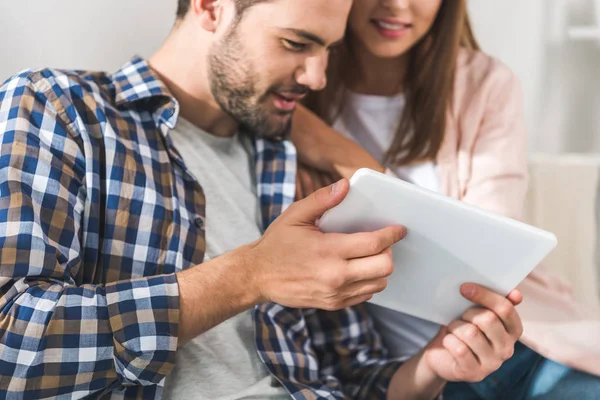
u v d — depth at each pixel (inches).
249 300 37.7
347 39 56.4
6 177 36.3
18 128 38.3
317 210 36.2
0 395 33.5
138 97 43.8
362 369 50.5
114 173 40.8
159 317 36.0
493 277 39.5
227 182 48.1
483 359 42.4
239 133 51.3
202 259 43.6
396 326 54.9
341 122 59.0
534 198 65.2
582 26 83.0
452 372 44.1
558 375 48.3
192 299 36.6
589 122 84.4
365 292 37.4
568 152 85.3
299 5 42.9
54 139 39.4
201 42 45.8
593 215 65.1
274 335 46.5
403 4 51.3
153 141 43.9
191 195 44.9
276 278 37.1
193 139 47.5
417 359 47.0
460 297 41.4
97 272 40.0
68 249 37.6
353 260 36.2
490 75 57.6
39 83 40.8
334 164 52.2
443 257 38.5
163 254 41.7
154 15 56.9
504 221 35.8
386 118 58.1
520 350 51.3
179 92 47.1
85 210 39.6
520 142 56.4
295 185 50.3
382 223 37.0
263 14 43.6
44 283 35.5
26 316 33.9
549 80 83.2
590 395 46.7
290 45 44.2
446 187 54.5
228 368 43.2
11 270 34.6
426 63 55.6
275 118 47.1
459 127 56.4
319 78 45.0
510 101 57.2
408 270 40.1
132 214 41.1
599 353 47.7
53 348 34.2
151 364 36.0
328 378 48.8
